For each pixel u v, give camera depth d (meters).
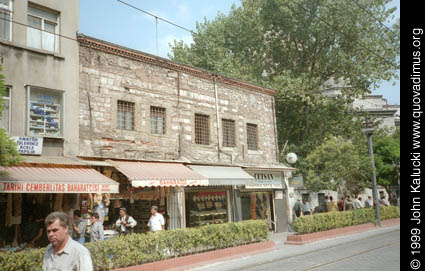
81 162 12.99
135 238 11.09
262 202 21.86
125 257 10.60
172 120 17.39
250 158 21.14
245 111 21.45
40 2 13.73
